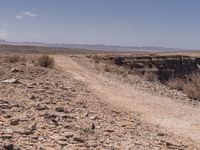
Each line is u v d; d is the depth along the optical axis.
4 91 12.63
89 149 7.04
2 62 26.94
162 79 84.50
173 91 24.42
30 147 6.40
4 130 7.20
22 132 7.28
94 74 30.39
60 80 20.86
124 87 23.08
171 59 92.50
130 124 11.04
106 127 9.62
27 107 10.14
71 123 9.12
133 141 8.59
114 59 76.56
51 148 6.59
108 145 7.65
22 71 21.59
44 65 29.14
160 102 18.33
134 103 17.00
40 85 16.31
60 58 52.09
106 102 15.77
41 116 9.22
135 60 82.31
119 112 13.23
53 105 11.42
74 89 17.70
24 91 13.41
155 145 8.73
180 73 91.44
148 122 12.66
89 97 15.92
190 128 12.73
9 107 9.71
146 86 25.41
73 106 12.13
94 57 69.31
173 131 11.84
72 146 7.00
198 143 10.48
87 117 10.54
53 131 7.89
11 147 6.11
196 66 98.94
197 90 22.42
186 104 18.98
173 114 15.22
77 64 41.41
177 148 9.02
